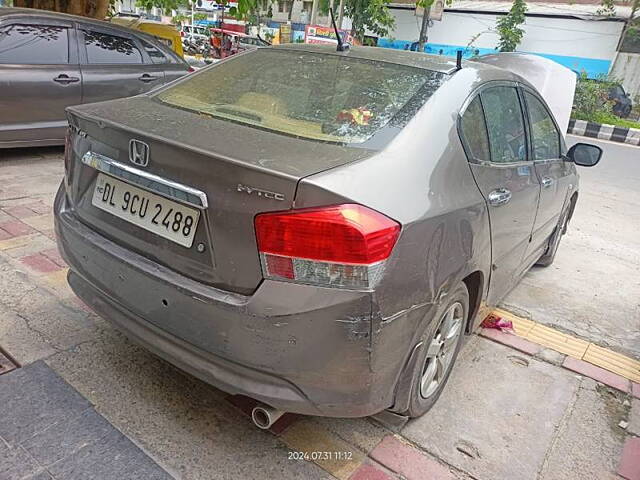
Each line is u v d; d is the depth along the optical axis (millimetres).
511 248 2867
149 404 2275
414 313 1875
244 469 2021
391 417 2387
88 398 2264
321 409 1834
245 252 1722
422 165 1970
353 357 1721
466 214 2117
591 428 2512
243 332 1729
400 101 2213
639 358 3213
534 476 2172
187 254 1857
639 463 2314
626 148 12797
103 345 2605
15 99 5113
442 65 2537
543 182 3191
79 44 5672
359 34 17188
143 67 6293
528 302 3816
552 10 19734
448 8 21234
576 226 5809
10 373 2342
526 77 8258
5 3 12992
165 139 1839
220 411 2287
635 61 18375
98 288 2176
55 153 5828
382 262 1681
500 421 2479
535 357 3070
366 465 2113
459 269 2125
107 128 2029
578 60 19469
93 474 1907
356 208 1648
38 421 2105
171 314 1896
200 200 1766
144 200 1977
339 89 2338
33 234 3705
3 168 5137
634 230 5887
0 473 1857
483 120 2486
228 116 2215
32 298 2924
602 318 3703
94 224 2186
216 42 19938
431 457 2197
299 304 1656
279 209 1655
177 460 2021
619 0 19141
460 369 2852
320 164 1760
